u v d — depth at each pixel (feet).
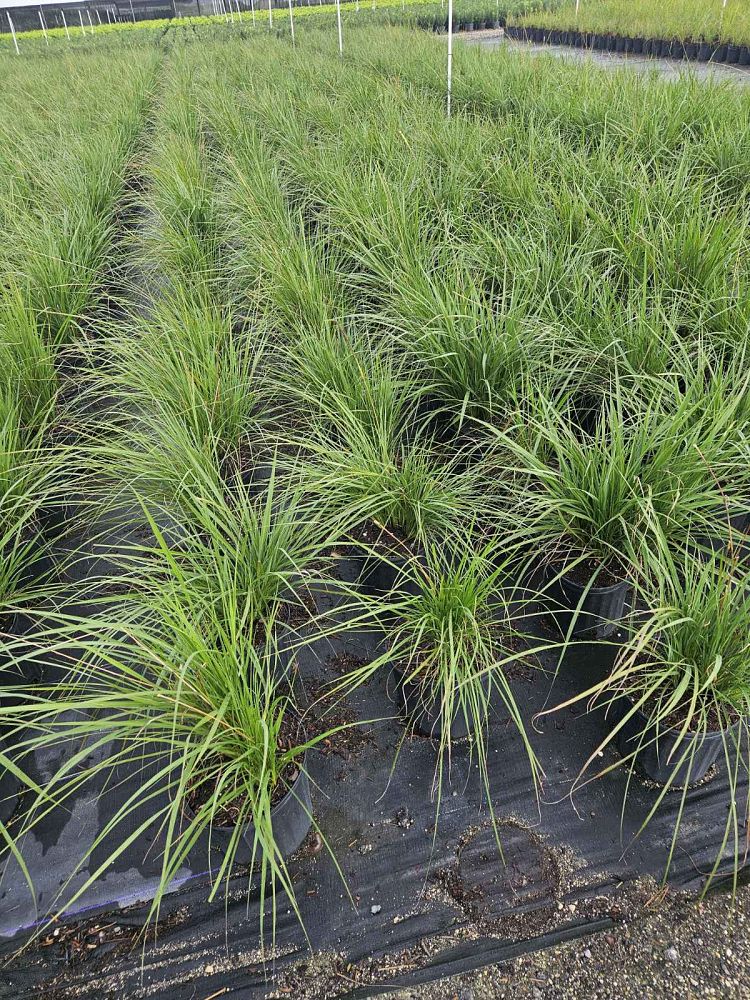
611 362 9.94
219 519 8.20
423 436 10.98
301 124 23.02
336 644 8.53
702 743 6.15
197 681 6.00
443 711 6.57
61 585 8.77
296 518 8.91
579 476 8.07
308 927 5.98
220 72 35.58
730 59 35.99
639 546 7.67
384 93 23.11
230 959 5.82
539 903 5.99
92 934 6.07
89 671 7.89
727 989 5.38
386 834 6.62
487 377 9.96
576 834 6.48
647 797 6.73
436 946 5.78
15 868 6.56
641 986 5.44
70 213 16.19
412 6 73.05
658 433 7.89
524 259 11.80
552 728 7.41
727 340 9.92
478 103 23.72
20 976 5.84
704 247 11.27
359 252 14.16
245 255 14.40
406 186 15.57
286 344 12.12
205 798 6.17
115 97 30.27
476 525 8.97
